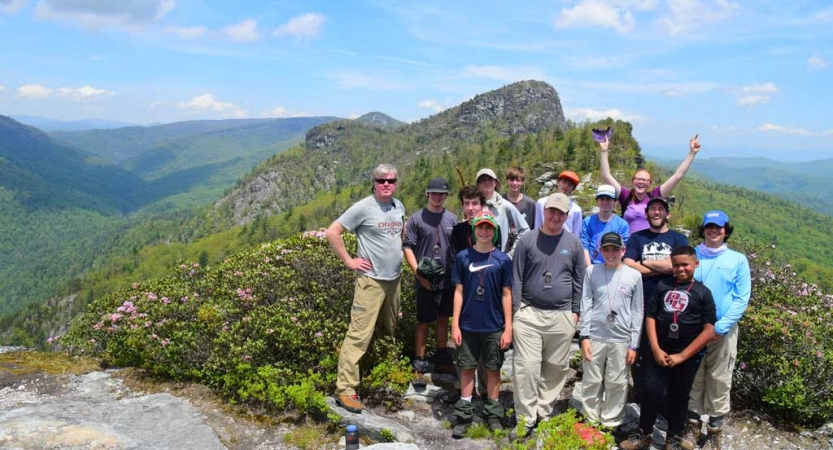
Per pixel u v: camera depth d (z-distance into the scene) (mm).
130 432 4348
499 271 4715
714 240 4836
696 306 4430
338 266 6301
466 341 4762
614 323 4652
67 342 6742
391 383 5227
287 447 4422
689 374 4535
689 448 4562
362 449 4062
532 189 75312
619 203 6297
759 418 5445
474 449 4445
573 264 4734
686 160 5719
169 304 6234
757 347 5586
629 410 5270
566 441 3773
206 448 4152
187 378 5723
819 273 97625
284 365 5285
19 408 4715
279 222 150625
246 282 6320
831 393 5156
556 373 4812
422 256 5590
